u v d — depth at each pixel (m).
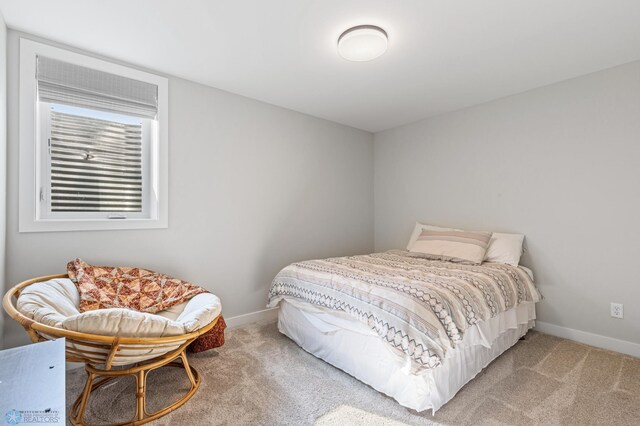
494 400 1.76
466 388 1.88
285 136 3.35
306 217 3.54
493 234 3.00
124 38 2.06
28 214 1.99
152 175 2.56
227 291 2.91
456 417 1.62
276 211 3.27
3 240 1.86
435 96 3.05
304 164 3.52
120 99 2.34
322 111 3.46
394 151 4.07
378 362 1.82
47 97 2.08
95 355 1.44
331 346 2.13
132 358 1.48
